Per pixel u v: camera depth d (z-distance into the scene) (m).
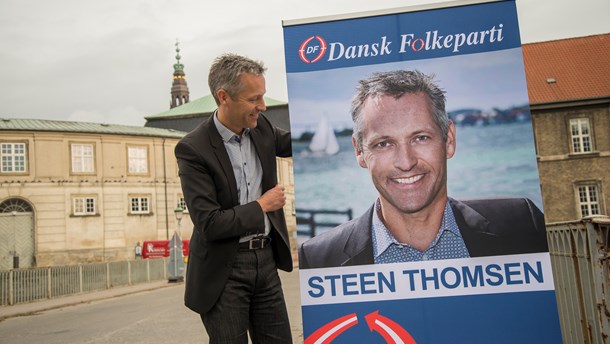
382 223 3.12
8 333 10.64
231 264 2.78
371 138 3.15
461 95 3.12
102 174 40.03
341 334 3.09
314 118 3.19
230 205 2.85
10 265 36.94
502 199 3.06
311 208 3.16
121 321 10.95
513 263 3.03
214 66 2.84
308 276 3.13
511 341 2.99
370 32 3.19
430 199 3.10
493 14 3.13
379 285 3.09
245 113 2.79
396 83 3.15
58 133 38.97
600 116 34.94
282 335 2.97
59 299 18.47
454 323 3.03
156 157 42.22
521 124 3.08
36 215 37.81
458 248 3.07
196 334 8.42
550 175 35.00
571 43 39.16
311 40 3.21
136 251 40.38
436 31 3.16
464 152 3.11
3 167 37.59
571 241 4.08
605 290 3.45
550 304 2.99
